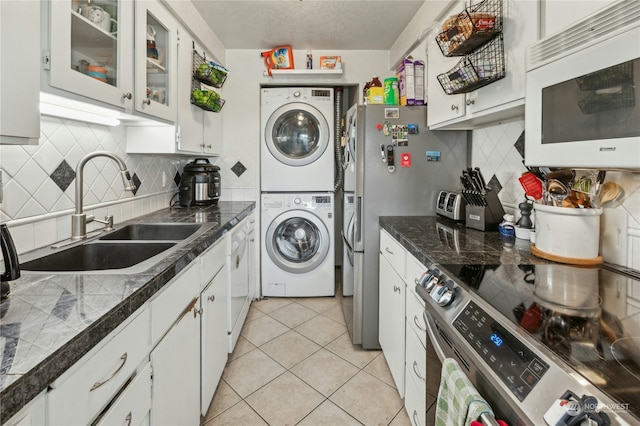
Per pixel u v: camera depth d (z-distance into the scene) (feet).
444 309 3.08
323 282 10.20
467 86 4.59
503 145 5.95
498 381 2.08
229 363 6.79
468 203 5.90
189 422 4.21
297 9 7.57
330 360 6.93
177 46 6.36
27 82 2.77
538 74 3.29
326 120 9.83
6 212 3.72
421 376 4.27
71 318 2.24
